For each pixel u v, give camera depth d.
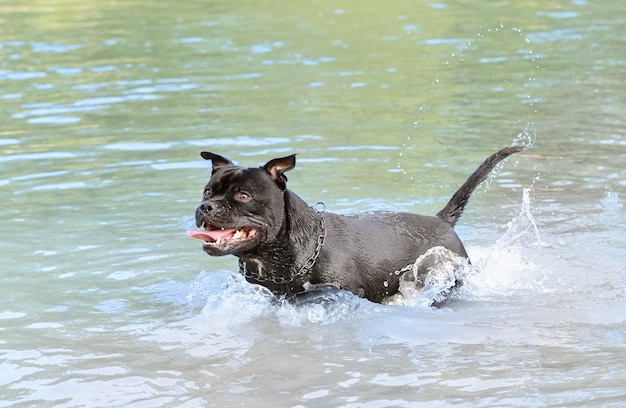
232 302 10.28
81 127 17.77
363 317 9.91
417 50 24.95
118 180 14.48
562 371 8.30
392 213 10.90
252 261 10.04
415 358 8.76
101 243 11.98
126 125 17.84
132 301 10.35
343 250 10.17
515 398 7.76
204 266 11.35
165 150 16.11
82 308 10.15
